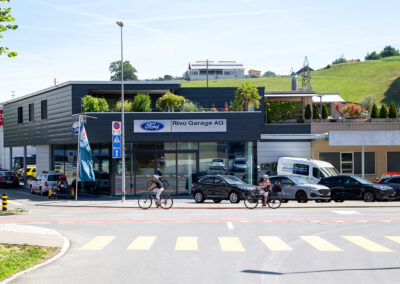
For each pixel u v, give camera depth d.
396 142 34.62
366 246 13.29
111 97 39.62
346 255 12.02
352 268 10.47
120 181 33.66
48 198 34.56
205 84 135.88
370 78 148.12
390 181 29.52
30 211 24.89
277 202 25.08
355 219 19.52
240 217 20.56
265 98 43.03
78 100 36.53
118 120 33.22
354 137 34.69
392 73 147.88
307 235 15.34
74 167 37.88
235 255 12.08
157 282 9.18
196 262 11.20
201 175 33.94
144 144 33.78
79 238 15.17
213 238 14.87
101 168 34.69
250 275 9.77
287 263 11.05
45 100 41.47
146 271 10.21
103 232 16.50
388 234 15.45
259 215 21.30
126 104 34.25
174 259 11.58
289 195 28.34
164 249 13.02
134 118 33.16
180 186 33.91
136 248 13.18
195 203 28.22
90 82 36.59
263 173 39.38
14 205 29.39
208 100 39.72
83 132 31.84
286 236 15.18
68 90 36.97
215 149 34.12
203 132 33.44
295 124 40.47
